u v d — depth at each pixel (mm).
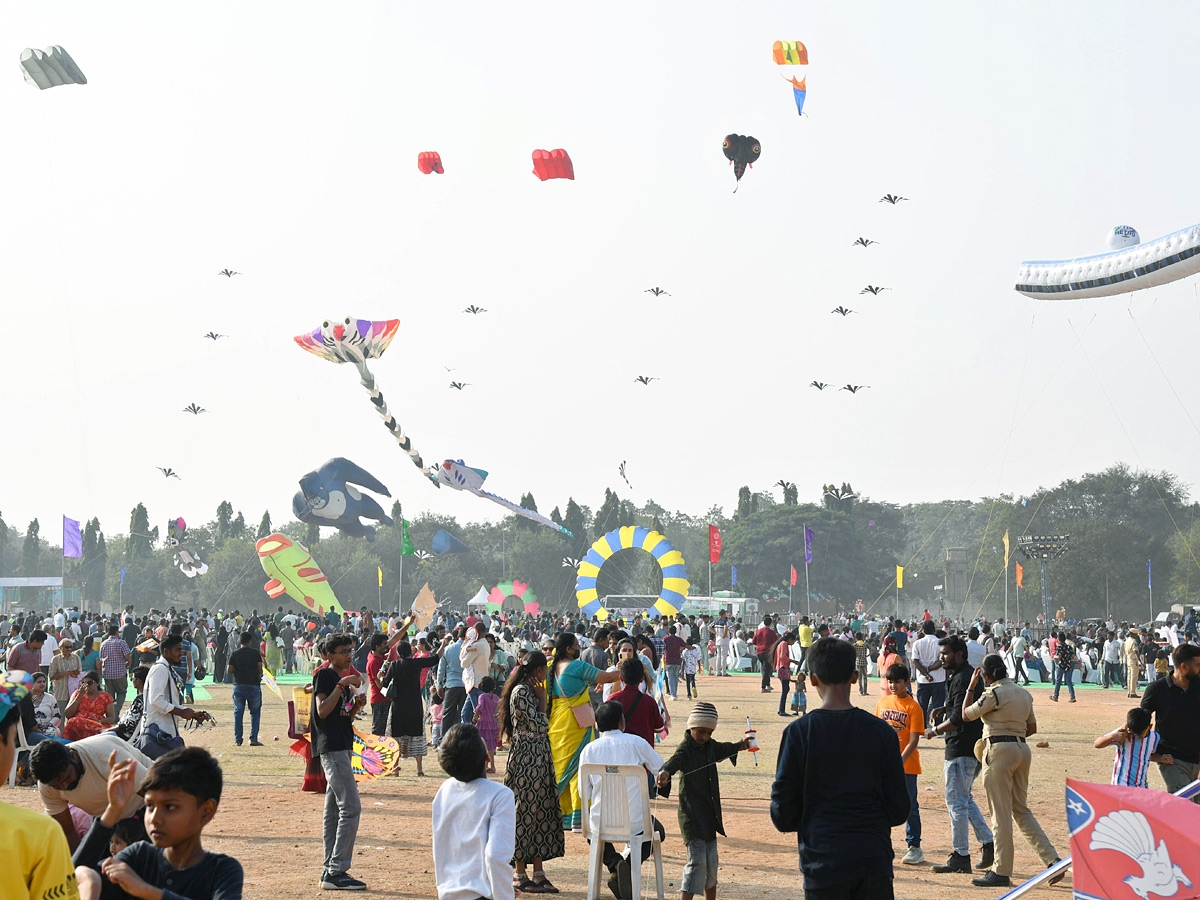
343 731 9492
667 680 29297
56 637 32125
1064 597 98625
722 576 114562
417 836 11648
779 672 25172
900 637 27047
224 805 13430
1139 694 33406
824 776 5539
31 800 13375
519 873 9516
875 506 122000
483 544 117875
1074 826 5418
